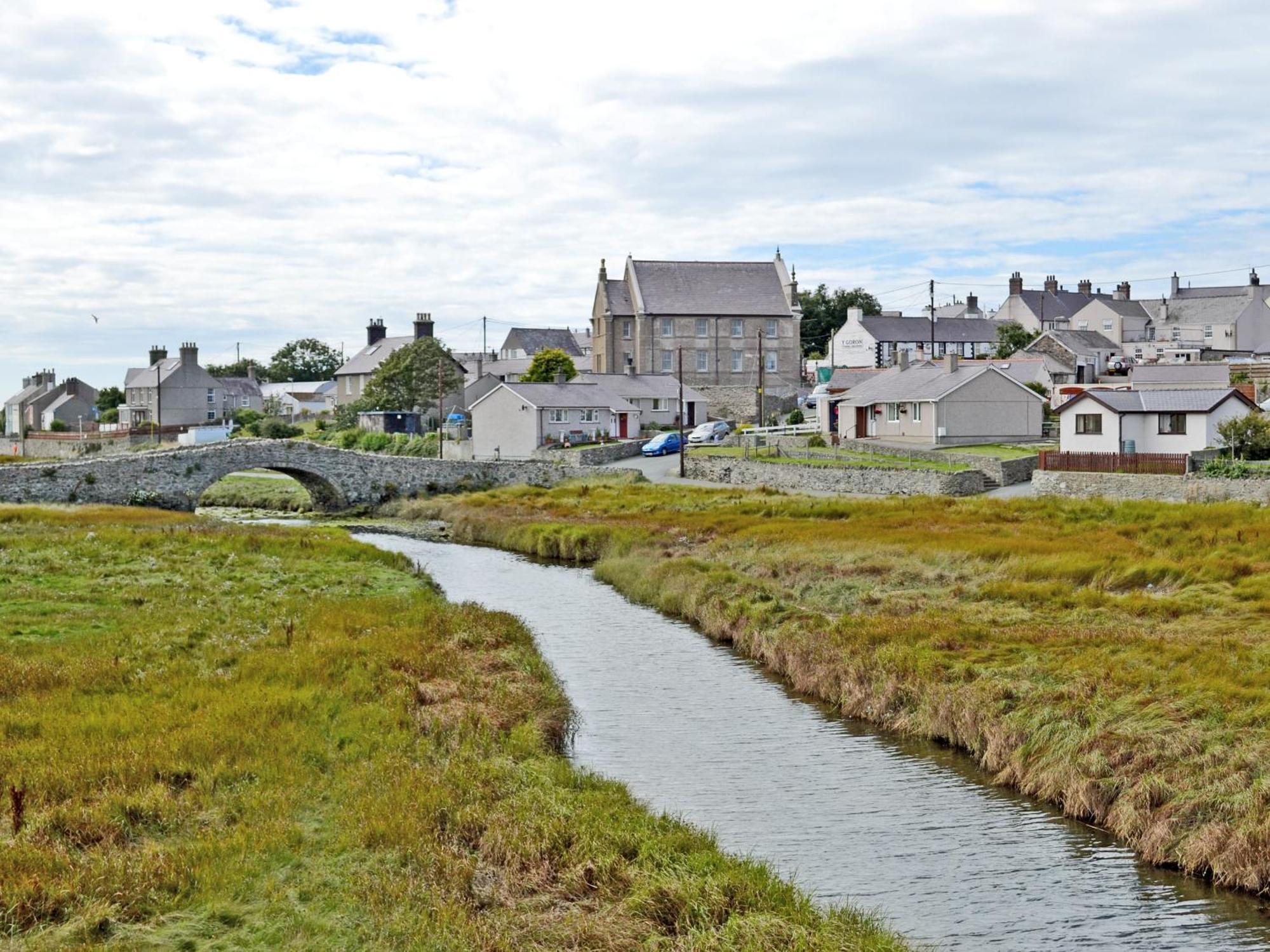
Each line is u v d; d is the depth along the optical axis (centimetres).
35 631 3008
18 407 19112
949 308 17862
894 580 3988
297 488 9675
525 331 17362
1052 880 1880
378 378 13788
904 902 1802
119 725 2170
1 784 1875
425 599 3828
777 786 2298
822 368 14438
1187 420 6706
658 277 13225
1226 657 2625
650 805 2147
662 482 8381
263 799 1861
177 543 4841
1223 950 1658
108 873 1575
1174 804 2000
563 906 1627
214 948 1427
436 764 2125
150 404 15838
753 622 3534
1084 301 16150
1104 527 4978
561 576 5044
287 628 3131
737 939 1520
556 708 2645
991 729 2423
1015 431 8600
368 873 1644
